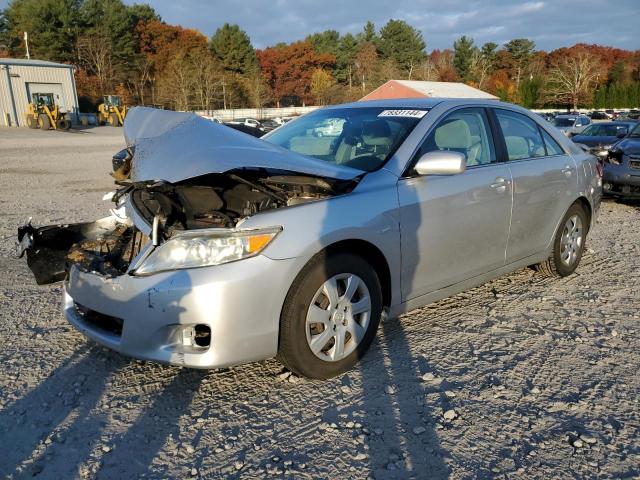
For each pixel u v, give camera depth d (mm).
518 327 3822
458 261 3723
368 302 3176
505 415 2768
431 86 50188
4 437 2619
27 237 3588
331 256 2957
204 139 3230
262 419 2750
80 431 2662
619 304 4258
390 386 3031
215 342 2682
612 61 98625
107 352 3475
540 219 4387
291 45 91000
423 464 2406
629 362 3318
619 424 2688
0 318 4020
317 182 3109
